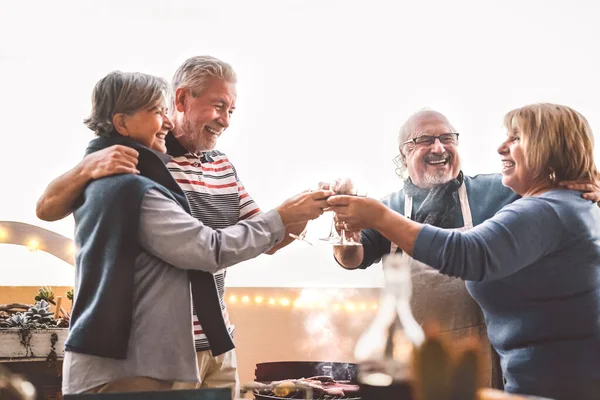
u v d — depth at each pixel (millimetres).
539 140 1967
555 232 1874
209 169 2279
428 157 2473
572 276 1879
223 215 2254
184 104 2189
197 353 2111
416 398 546
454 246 1860
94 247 1770
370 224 1984
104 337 1696
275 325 3537
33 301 3635
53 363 2814
